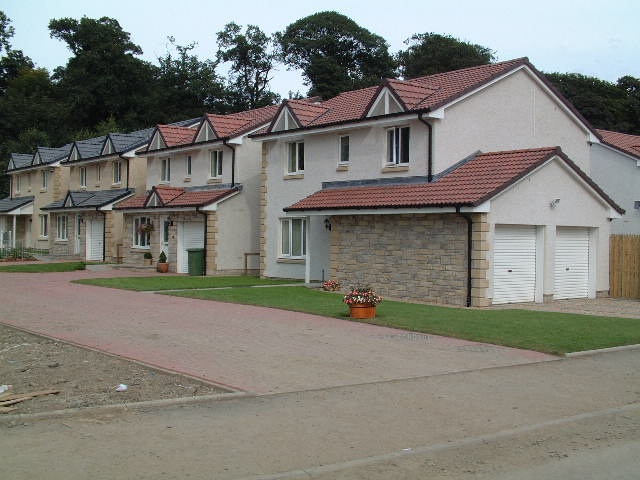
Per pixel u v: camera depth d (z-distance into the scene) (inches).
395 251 816.3
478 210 707.4
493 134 876.6
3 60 3120.1
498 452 275.4
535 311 701.9
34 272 1176.2
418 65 2512.3
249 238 1175.6
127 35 2829.7
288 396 354.6
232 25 2689.5
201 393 352.5
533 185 774.5
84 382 374.6
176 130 1331.2
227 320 613.3
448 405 344.2
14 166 2034.9
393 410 332.2
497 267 753.0
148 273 1184.8
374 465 256.5
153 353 457.7
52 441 273.4
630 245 879.7
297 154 1051.3
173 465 249.6
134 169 1464.1
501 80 879.7
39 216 1871.3
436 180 820.0
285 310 685.3
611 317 666.2
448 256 754.8
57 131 2662.4
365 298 630.5
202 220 1166.3
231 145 1150.3
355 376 404.8
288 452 267.7
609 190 1230.3
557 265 832.3
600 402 358.6
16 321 595.2
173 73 2667.3
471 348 502.3
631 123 2292.1
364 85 2378.2
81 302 735.1
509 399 359.6
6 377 388.2
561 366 449.1
